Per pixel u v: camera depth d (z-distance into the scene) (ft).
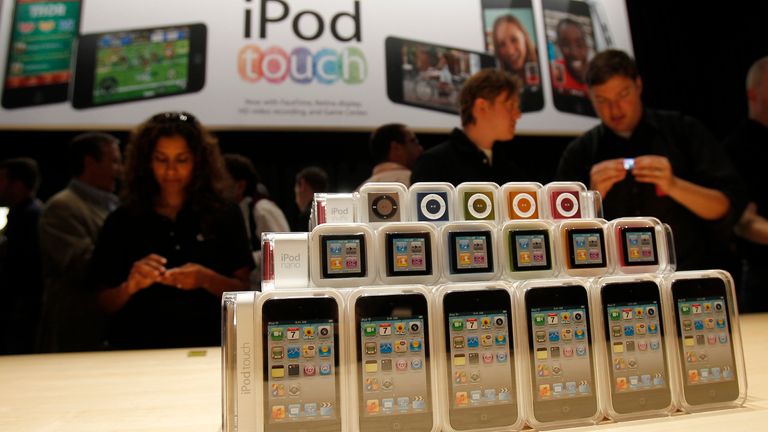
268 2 7.13
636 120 7.44
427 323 2.10
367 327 2.05
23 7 6.67
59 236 6.37
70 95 6.59
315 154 6.94
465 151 7.13
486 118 7.21
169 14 6.93
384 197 2.42
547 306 2.20
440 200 2.46
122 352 5.64
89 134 6.55
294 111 6.97
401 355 2.06
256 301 2.02
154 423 2.39
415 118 7.13
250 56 6.99
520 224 2.40
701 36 7.91
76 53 6.68
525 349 2.16
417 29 7.35
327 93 7.06
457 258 2.28
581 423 2.16
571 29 7.65
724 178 7.40
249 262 6.68
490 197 2.51
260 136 6.88
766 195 7.52
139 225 6.52
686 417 2.23
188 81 6.84
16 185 6.37
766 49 7.89
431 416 2.04
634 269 2.45
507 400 2.10
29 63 6.58
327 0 7.24
